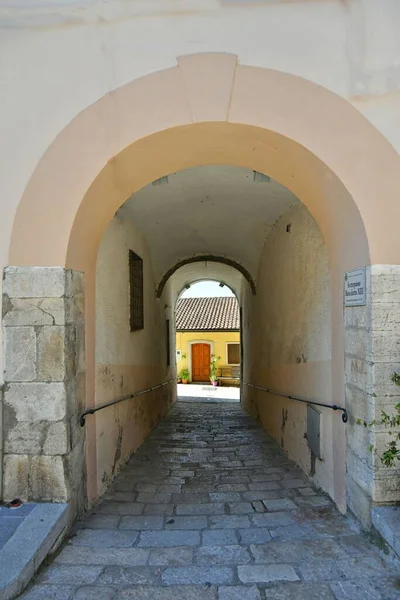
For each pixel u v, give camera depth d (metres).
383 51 2.57
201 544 2.46
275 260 5.47
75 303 2.76
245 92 2.62
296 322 4.27
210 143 2.91
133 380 4.79
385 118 2.56
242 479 3.75
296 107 2.61
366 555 2.29
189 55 2.62
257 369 7.01
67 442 2.56
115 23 2.64
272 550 2.37
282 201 4.66
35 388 2.54
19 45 2.68
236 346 20.88
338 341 2.96
